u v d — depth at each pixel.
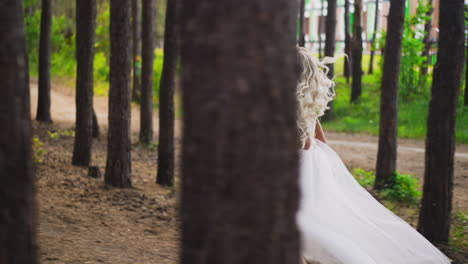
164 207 7.81
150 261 4.86
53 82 29.53
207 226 1.25
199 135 1.24
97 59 31.84
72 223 6.11
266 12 1.23
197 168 1.25
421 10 24.22
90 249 4.95
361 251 3.10
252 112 1.22
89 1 10.41
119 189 8.71
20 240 1.41
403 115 21.38
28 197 1.44
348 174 3.49
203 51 1.23
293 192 1.31
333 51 21.08
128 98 8.91
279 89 1.25
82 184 8.63
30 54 31.38
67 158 11.16
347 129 20.94
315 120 3.36
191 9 1.25
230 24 1.21
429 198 6.60
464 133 17.98
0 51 1.37
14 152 1.39
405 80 24.45
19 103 1.41
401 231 3.39
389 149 10.17
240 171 1.23
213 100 1.22
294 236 1.32
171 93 9.87
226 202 1.24
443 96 6.36
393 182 10.00
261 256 1.25
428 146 6.56
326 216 3.19
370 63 33.22
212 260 1.26
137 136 17.39
